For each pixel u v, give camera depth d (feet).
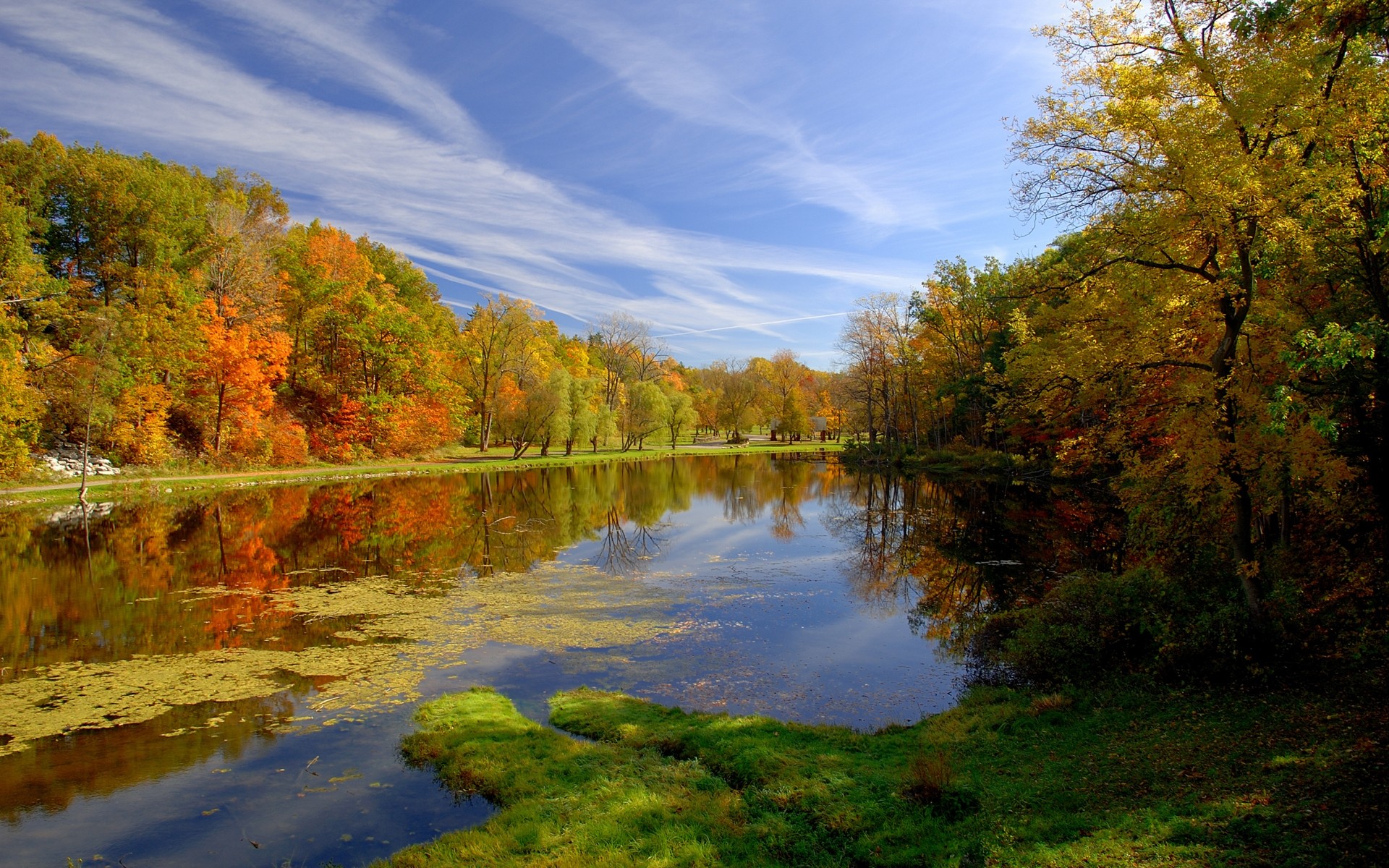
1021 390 70.33
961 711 32.30
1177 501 38.40
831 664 41.09
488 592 58.08
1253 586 32.17
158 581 61.93
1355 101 29.04
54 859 22.08
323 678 38.32
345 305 170.19
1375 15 25.39
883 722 32.96
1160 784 21.66
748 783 25.14
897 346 189.67
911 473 163.53
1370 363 30.30
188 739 30.83
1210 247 32.99
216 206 152.46
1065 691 32.78
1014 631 43.16
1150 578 37.32
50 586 59.77
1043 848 18.56
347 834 23.22
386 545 79.66
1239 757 22.45
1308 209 29.12
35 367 108.37
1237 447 31.63
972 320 158.20
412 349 179.52
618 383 254.88
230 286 147.02
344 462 164.45
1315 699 26.32
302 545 79.10
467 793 25.75
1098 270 37.29
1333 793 18.51
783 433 323.78
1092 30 34.65
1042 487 121.19
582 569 67.97
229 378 138.41
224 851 22.43
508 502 118.42
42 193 129.39
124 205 131.44
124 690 36.52
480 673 39.42
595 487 145.18
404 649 43.50
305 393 173.27
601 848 20.74
